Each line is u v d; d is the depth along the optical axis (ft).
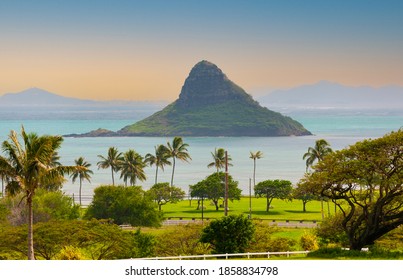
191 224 245.86
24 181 155.84
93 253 194.29
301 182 174.91
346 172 163.53
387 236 197.26
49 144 156.76
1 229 222.89
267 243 204.85
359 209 201.36
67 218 318.45
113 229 204.23
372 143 162.30
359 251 162.71
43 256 191.42
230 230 195.62
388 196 165.99
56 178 159.63
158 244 210.38
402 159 160.86
